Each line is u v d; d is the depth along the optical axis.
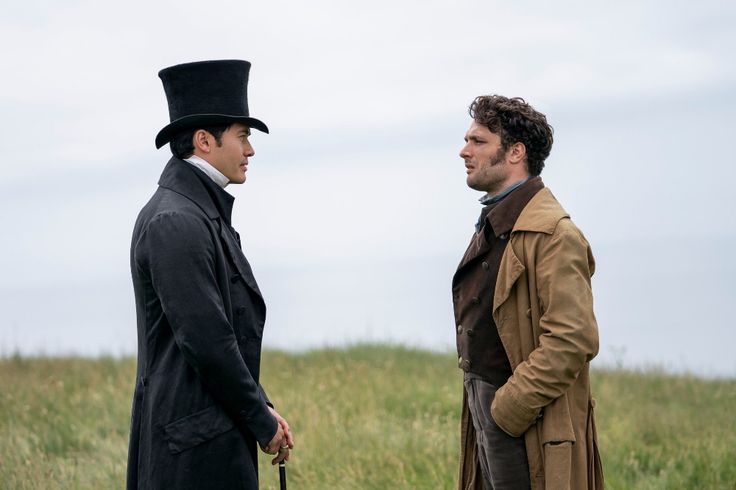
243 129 5.45
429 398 10.86
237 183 5.50
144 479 5.13
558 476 5.27
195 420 5.07
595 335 5.24
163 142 5.48
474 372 5.58
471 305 5.60
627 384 12.62
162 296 5.00
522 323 5.40
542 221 5.36
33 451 8.91
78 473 7.99
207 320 4.96
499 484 5.49
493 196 5.64
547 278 5.28
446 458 8.37
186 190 5.27
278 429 5.20
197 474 5.05
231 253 5.27
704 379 13.29
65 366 13.42
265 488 7.85
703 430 9.72
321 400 10.55
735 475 8.03
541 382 5.21
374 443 8.78
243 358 5.27
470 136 5.62
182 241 5.02
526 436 5.39
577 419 5.43
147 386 5.20
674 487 7.89
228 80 5.41
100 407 10.55
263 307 5.44
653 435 9.65
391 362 13.32
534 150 5.56
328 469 8.13
